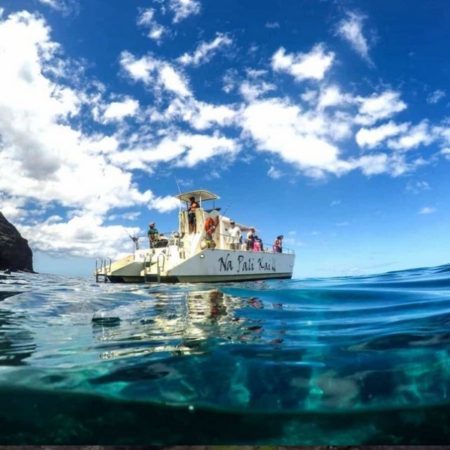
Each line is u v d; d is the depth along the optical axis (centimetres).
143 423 259
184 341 430
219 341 427
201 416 270
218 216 2030
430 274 1133
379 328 449
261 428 256
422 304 588
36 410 279
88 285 1321
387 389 301
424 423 261
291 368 341
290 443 243
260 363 353
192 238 1855
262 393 300
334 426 257
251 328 487
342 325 476
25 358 375
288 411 276
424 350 365
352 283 954
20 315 607
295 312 581
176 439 244
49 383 319
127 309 680
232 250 1917
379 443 239
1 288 1058
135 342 430
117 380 323
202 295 905
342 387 304
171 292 1016
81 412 274
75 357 378
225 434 248
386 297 675
